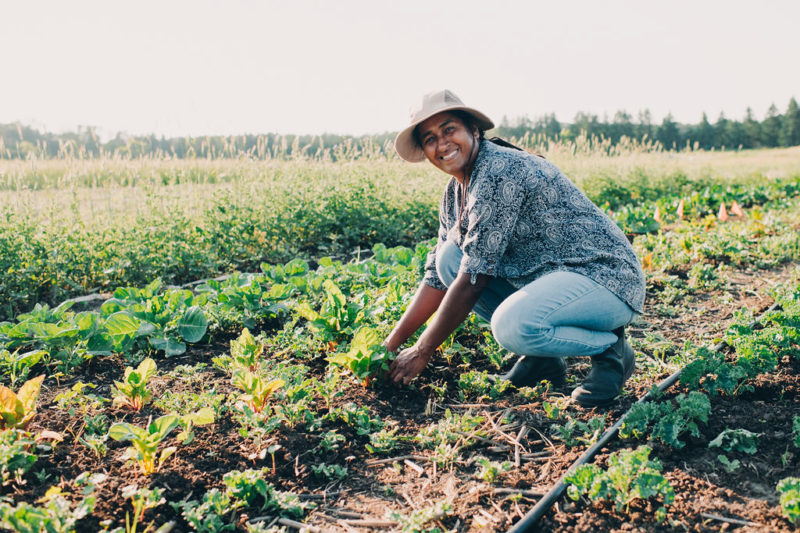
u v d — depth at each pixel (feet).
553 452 8.82
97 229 21.02
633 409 8.87
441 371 11.64
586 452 8.44
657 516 6.93
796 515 6.63
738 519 6.95
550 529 7.03
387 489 8.03
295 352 12.09
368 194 27.61
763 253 21.72
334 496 8.00
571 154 48.52
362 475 8.48
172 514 7.39
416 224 28.40
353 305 12.27
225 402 10.41
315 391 10.57
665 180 47.32
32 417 8.99
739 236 23.50
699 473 7.98
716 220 32.73
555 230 9.45
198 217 24.12
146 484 7.82
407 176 32.86
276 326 14.65
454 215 10.66
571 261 9.43
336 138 36.27
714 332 13.97
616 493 7.25
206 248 22.07
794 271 19.25
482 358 12.29
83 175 24.54
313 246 25.85
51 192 23.18
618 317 9.61
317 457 8.82
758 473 7.93
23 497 7.37
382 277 16.47
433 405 10.37
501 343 9.80
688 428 8.70
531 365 10.66
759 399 10.07
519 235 9.61
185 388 11.02
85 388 11.06
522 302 9.35
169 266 20.62
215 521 7.08
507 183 9.04
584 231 9.46
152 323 13.03
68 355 11.87
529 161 9.29
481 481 8.20
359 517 7.54
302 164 30.63
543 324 9.30
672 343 12.96
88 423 9.11
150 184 24.31
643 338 13.80
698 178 51.01
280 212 24.99
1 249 18.06
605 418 9.55
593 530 6.91
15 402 8.55
